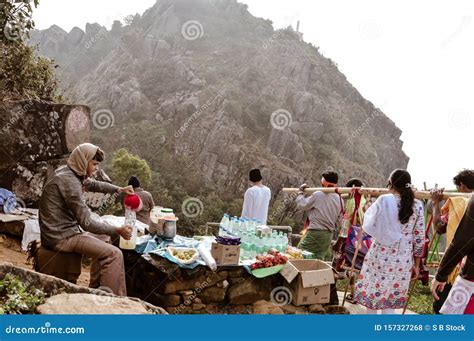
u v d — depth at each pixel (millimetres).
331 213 5266
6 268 2693
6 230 5645
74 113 7531
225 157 75250
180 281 4168
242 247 4820
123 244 4180
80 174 3852
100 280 3930
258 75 95438
